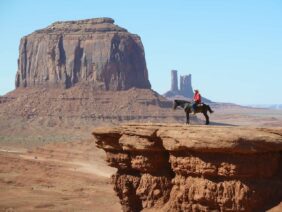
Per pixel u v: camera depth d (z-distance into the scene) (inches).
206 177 1350.9
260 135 1304.1
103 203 2854.3
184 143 1357.0
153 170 1509.6
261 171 1320.1
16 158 4439.0
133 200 1589.6
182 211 1408.7
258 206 1314.0
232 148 1286.9
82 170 4224.9
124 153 1578.5
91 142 5442.9
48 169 4045.3
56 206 2797.7
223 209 1325.0
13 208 2728.8
